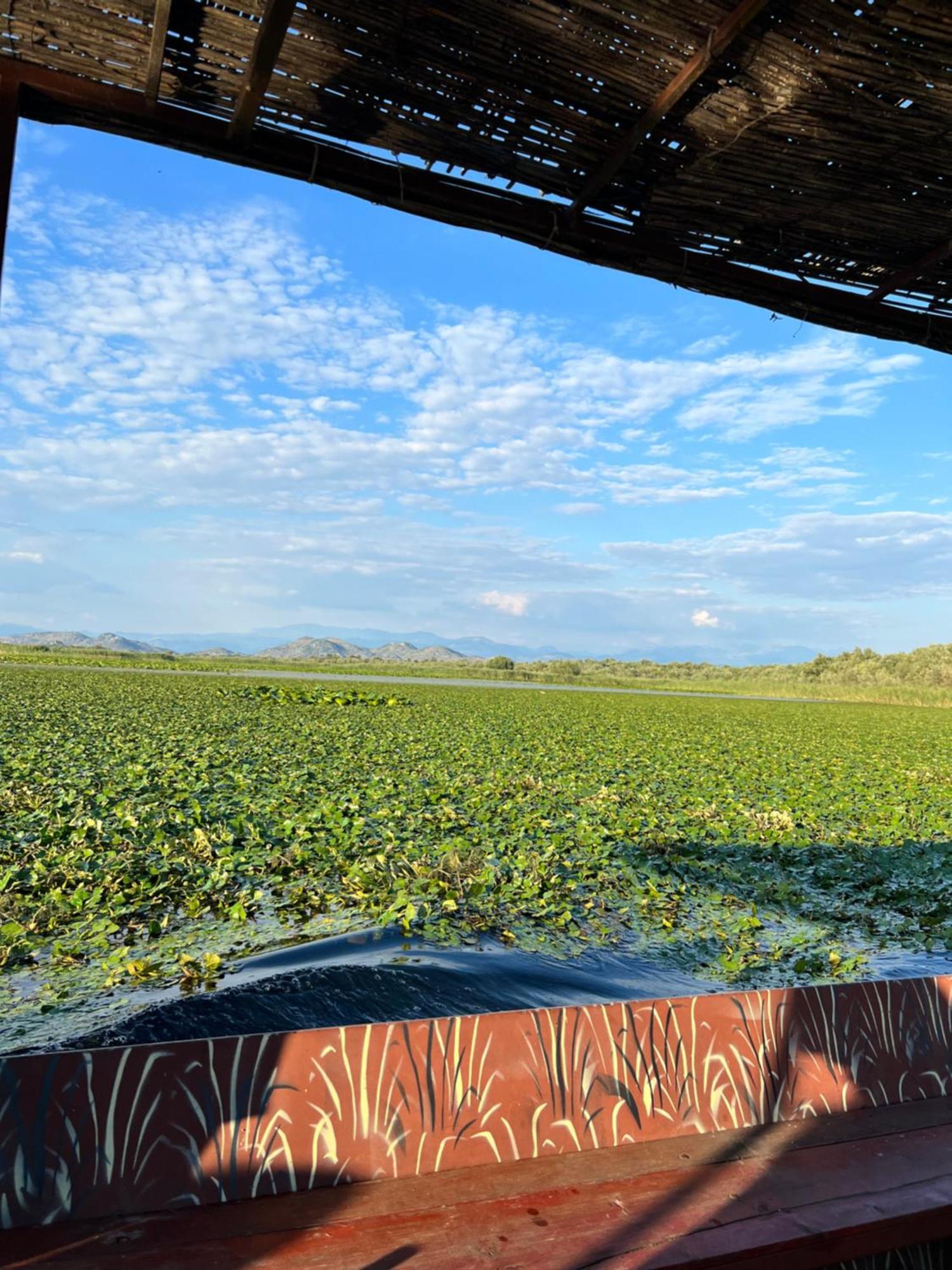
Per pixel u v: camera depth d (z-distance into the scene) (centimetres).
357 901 614
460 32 217
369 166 256
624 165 258
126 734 1542
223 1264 167
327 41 219
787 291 305
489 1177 204
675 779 1343
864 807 1155
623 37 216
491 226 273
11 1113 180
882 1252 194
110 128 239
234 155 248
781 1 205
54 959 494
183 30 217
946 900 716
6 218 223
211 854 720
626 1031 232
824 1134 235
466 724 2148
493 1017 219
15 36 218
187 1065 193
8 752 1247
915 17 207
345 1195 193
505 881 679
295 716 2125
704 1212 192
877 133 241
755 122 238
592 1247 177
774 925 641
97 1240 173
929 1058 269
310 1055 202
